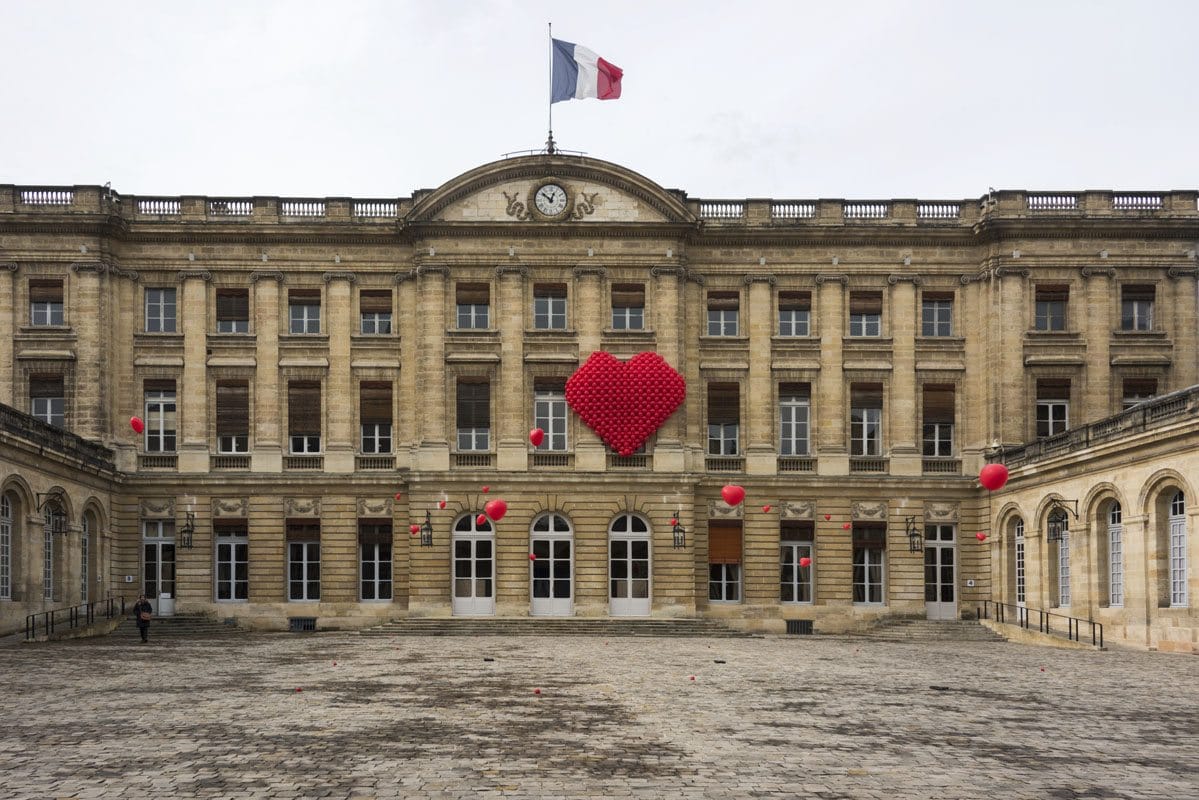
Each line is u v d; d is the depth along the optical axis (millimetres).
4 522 42031
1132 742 18625
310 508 53688
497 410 53000
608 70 53438
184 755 16969
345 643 42188
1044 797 14594
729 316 55094
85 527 50344
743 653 37594
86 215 52625
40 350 52594
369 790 14672
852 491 54031
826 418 54344
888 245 55000
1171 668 32312
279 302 54375
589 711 21906
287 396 54219
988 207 54156
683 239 54000
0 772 15742
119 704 22672
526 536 52094
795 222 54562
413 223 53250
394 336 54281
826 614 53469
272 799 14188
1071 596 45750
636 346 53375
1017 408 53344
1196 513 37250
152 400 54125
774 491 53938
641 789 14828
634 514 52594
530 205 53531
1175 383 53656
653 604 51781
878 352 54625
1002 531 52250
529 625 50344
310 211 54719
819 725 20266
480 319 53781
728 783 15227
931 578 54281
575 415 52969
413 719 20656
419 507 52094
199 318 54094
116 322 53875
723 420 54531
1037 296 54094
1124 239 54031
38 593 44125
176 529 53312
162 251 54312
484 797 14344
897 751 17656
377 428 54344
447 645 41062
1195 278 54031
